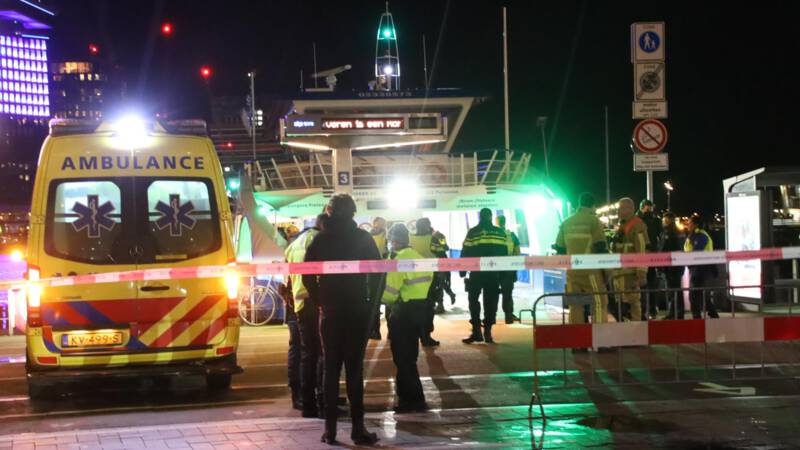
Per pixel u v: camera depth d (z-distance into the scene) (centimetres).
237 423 754
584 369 1043
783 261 1700
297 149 2722
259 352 1275
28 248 886
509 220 2577
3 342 1526
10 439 697
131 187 906
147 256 901
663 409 789
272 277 1677
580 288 1178
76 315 885
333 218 693
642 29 1386
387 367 1106
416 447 654
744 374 979
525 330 1461
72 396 959
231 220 938
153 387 1009
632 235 1216
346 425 741
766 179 1544
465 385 951
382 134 1998
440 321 1642
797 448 643
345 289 679
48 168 895
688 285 1659
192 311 908
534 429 716
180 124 934
